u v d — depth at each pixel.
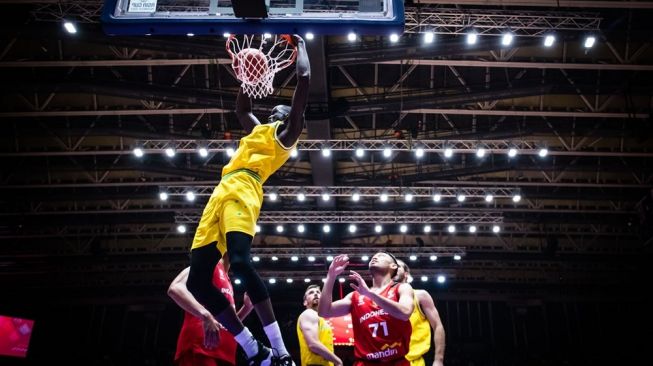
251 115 3.60
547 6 12.41
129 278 27.52
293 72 13.91
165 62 13.88
